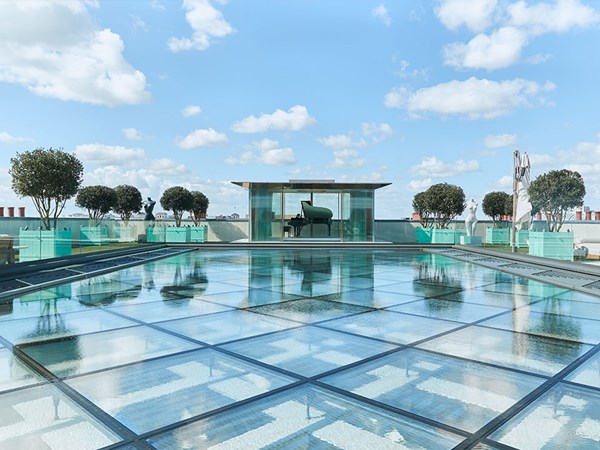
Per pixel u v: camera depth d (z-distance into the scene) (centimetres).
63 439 226
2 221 1975
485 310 558
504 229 2384
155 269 1080
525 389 292
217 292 704
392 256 1559
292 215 2319
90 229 1994
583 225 2427
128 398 278
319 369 332
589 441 224
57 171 1680
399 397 279
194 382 305
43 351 376
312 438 228
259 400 275
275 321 491
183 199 2950
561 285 770
